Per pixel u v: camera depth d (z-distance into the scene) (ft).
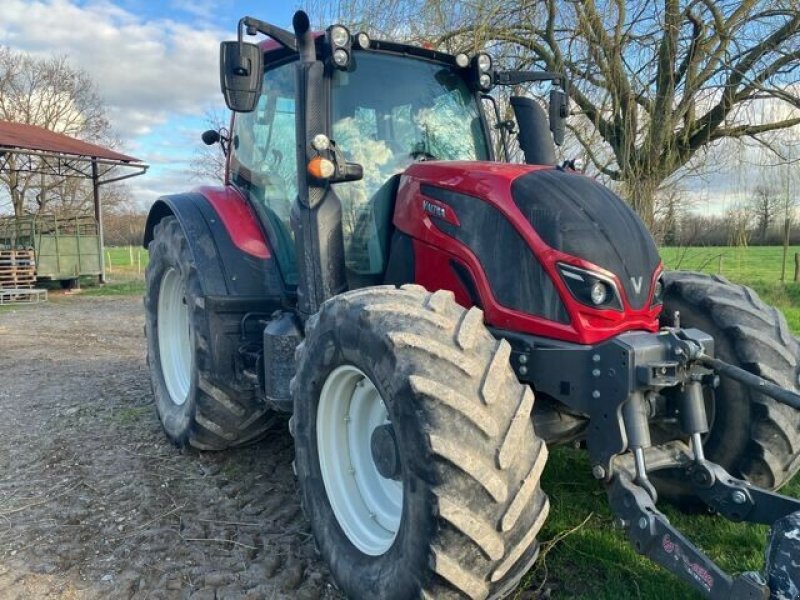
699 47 25.58
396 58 11.31
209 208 12.62
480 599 6.52
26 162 77.00
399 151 11.04
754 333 9.17
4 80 107.65
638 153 25.73
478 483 6.35
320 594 8.55
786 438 9.03
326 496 8.63
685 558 6.52
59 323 33.09
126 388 18.45
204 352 11.68
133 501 11.10
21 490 11.59
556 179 8.74
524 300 8.21
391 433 7.45
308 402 8.70
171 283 14.32
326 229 9.81
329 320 8.11
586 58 25.55
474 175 9.01
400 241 9.85
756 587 5.79
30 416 15.87
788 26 25.41
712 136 28.07
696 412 7.62
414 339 6.93
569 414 8.48
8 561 9.27
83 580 8.80
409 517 6.69
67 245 53.31
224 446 12.64
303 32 9.68
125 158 57.31
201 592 8.51
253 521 10.43
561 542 9.56
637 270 8.20
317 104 9.80
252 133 12.73
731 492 7.51
